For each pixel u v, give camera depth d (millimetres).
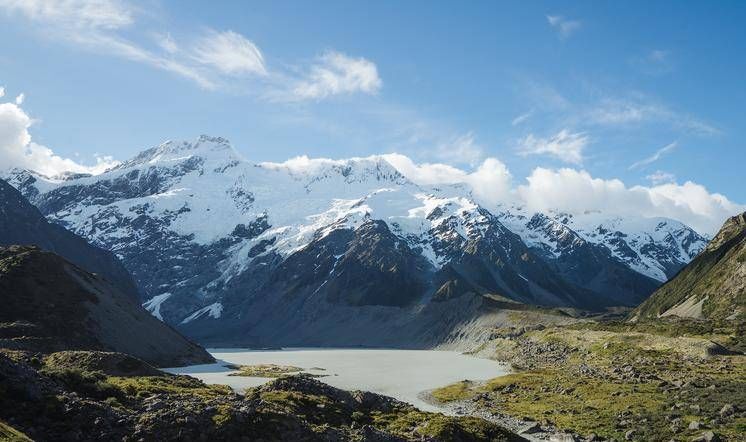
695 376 154625
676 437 96375
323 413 97938
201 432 71625
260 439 72938
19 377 75062
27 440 52500
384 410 108500
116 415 74562
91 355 133625
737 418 106500
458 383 185000
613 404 126938
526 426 112000
